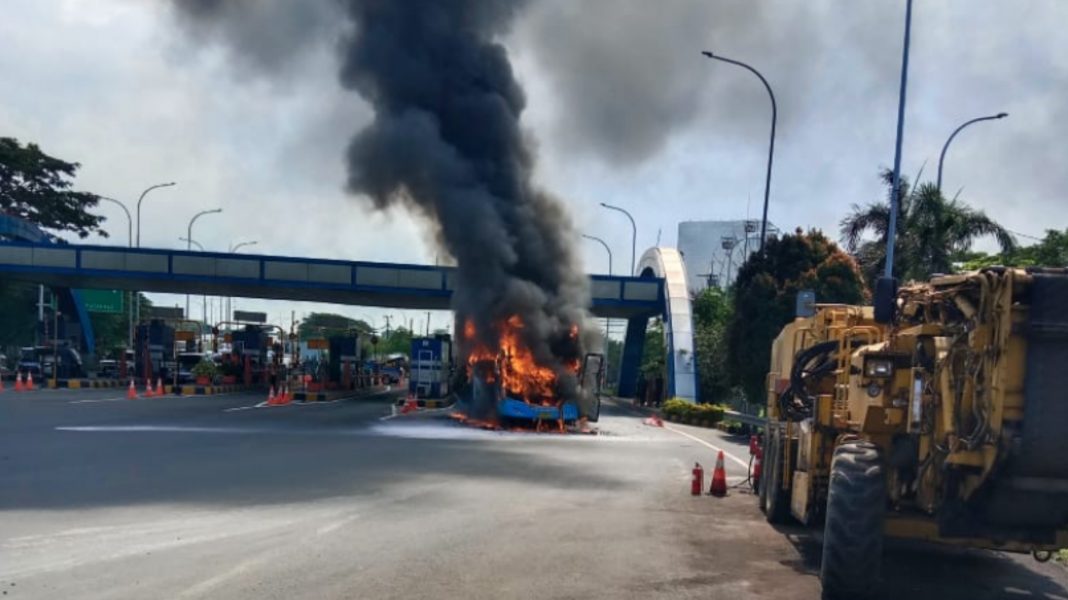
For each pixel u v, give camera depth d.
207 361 45.91
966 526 7.30
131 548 8.69
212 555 8.49
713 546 9.73
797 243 28.02
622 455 19.83
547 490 13.78
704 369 40.38
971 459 6.79
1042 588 8.32
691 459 19.52
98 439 18.83
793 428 11.04
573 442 22.80
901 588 8.14
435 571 8.14
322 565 8.22
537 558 8.82
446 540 9.56
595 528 10.56
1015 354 6.54
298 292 46.78
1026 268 6.71
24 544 8.74
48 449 16.84
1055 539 7.21
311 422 25.48
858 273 27.34
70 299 51.62
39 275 44.03
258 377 48.75
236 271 43.34
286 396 35.16
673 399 35.38
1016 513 6.99
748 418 14.74
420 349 36.25
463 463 16.94
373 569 8.14
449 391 36.69
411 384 36.28
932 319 7.92
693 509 12.34
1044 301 6.41
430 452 18.67
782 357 12.27
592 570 8.38
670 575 8.30
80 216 65.31
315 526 10.11
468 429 25.25
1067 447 6.43
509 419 26.59
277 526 10.03
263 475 14.22
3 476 13.30
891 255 22.00
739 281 29.16
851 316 10.83
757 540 10.13
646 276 47.78
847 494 7.26
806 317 11.93
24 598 6.91
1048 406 6.43
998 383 6.55
